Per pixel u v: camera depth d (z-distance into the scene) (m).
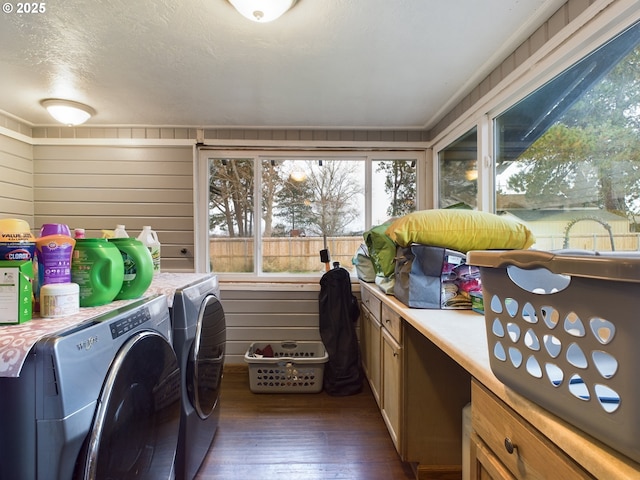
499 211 1.89
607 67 1.18
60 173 2.73
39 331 0.73
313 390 2.35
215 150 2.80
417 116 2.51
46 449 0.68
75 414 0.71
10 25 1.41
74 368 0.72
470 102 2.08
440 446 1.50
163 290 1.33
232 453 1.69
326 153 2.83
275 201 2.87
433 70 1.82
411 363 1.51
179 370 1.28
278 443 1.77
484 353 0.89
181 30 1.46
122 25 1.42
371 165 2.85
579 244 1.30
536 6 1.32
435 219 1.47
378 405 2.09
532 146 1.59
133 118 2.55
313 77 1.90
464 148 2.28
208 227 2.85
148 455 0.99
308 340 2.77
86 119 2.38
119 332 0.88
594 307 0.46
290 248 2.88
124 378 0.86
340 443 1.78
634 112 1.08
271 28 1.44
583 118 1.29
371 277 2.47
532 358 0.64
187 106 2.32
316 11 1.33
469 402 1.51
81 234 1.15
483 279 0.71
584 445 0.48
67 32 1.47
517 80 1.61
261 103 2.27
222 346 1.83
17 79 1.91
